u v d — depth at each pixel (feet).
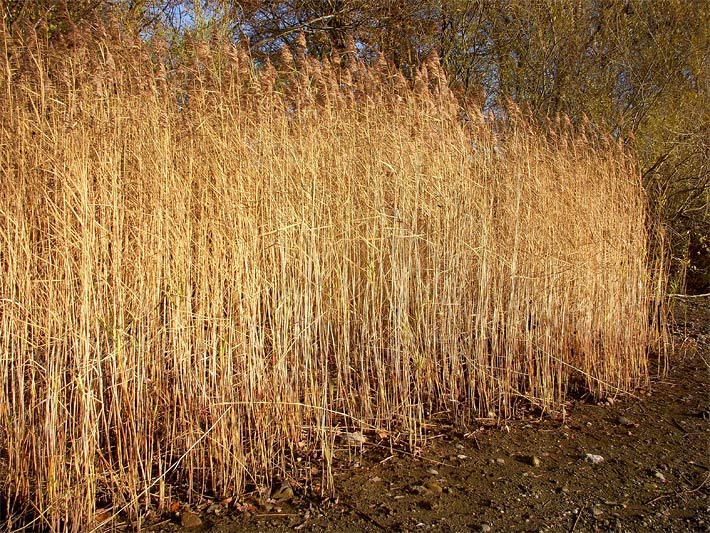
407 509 11.68
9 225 11.70
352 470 13.30
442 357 16.71
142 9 25.30
